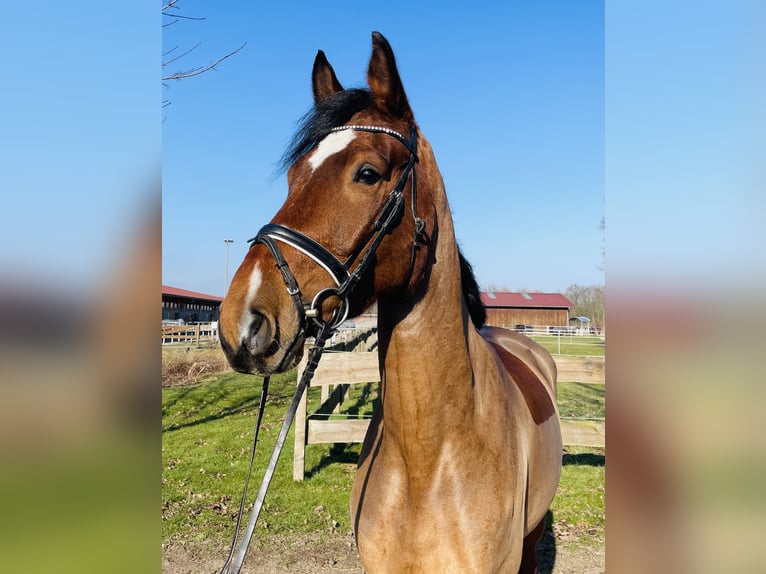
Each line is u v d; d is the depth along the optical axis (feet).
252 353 4.49
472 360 6.23
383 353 5.93
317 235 4.89
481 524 5.64
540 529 8.96
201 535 15.11
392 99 5.59
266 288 4.66
